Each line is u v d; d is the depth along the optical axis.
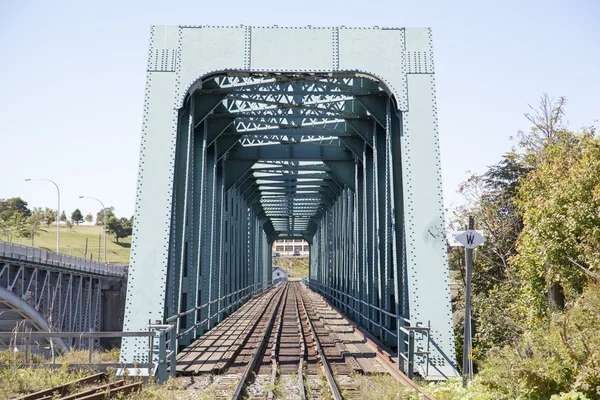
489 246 18.42
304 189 37.59
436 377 11.45
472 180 18.77
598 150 12.09
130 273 11.91
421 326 11.95
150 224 12.15
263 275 59.56
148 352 11.56
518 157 18.30
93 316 43.16
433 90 13.09
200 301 17.95
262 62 13.12
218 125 19.05
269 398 8.82
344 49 13.21
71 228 134.00
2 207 122.19
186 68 12.98
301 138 25.02
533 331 12.68
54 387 8.95
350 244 24.89
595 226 11.50
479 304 17.53
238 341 16.16
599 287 9.41
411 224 12.42
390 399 8.88
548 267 12.73
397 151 14.83
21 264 30.39
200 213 17.28
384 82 13.12
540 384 7.86
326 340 17.19
